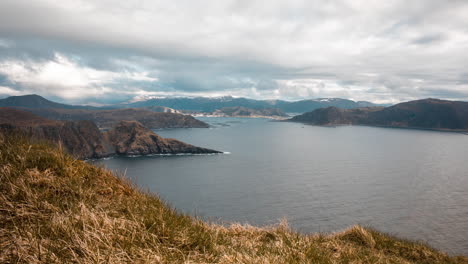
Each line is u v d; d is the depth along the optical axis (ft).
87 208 20.63
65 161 26.99
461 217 395.96
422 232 338.95
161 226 21.90
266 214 371.76
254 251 24.36
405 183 595.47
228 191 483.92
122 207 23.77
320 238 37.96
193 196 448.65
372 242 42.39
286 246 27.58
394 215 396.78
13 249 14.60
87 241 16.65
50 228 17.17
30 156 24.89
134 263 16.78
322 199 453.99
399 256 40.81
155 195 30.40
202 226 26.17
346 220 365.20
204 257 20.22
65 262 14.69
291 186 531.09
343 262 28.68
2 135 26.22
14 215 17.90
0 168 21.91
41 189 21.57
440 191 542.16
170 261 17.87
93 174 27.89
